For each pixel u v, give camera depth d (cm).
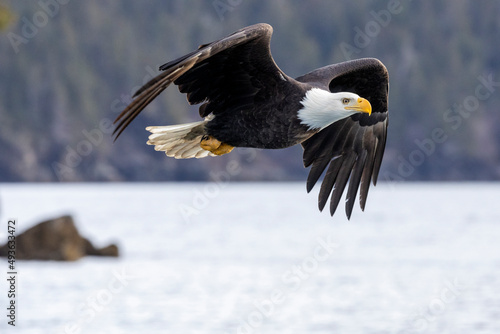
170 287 2077
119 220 4422
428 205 5881
